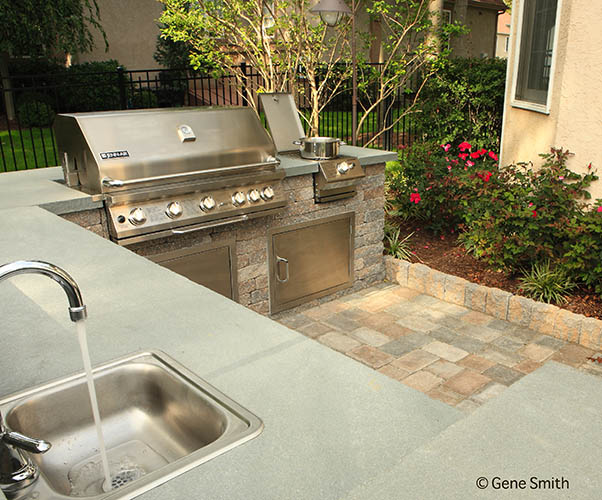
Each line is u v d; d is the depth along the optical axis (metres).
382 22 8.41
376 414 1.14
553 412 0.95
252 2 7.01
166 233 3.32
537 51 5.38
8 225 2.60
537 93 5.41
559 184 4.41
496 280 4.40
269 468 0.98
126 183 3.11
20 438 1.00
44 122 11.52
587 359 3.49
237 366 1.35
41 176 3.72
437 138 8.00
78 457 1.35
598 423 0.91
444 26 7.64
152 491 0.94
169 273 2.02
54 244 2.34
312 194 4.22
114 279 1.96
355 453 1.02
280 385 1.26
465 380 3.32
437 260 4.89
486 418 0.93
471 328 3.98
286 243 4.18
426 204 5.35
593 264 3.87
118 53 14.28
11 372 1.36
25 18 10.79
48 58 12.23
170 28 7.45
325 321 4.20
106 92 12.06
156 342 1.49
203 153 3.43
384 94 8.30
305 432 1.08
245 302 4.07
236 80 7.90
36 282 1.95
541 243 4.24
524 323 3.95
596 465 0.81
